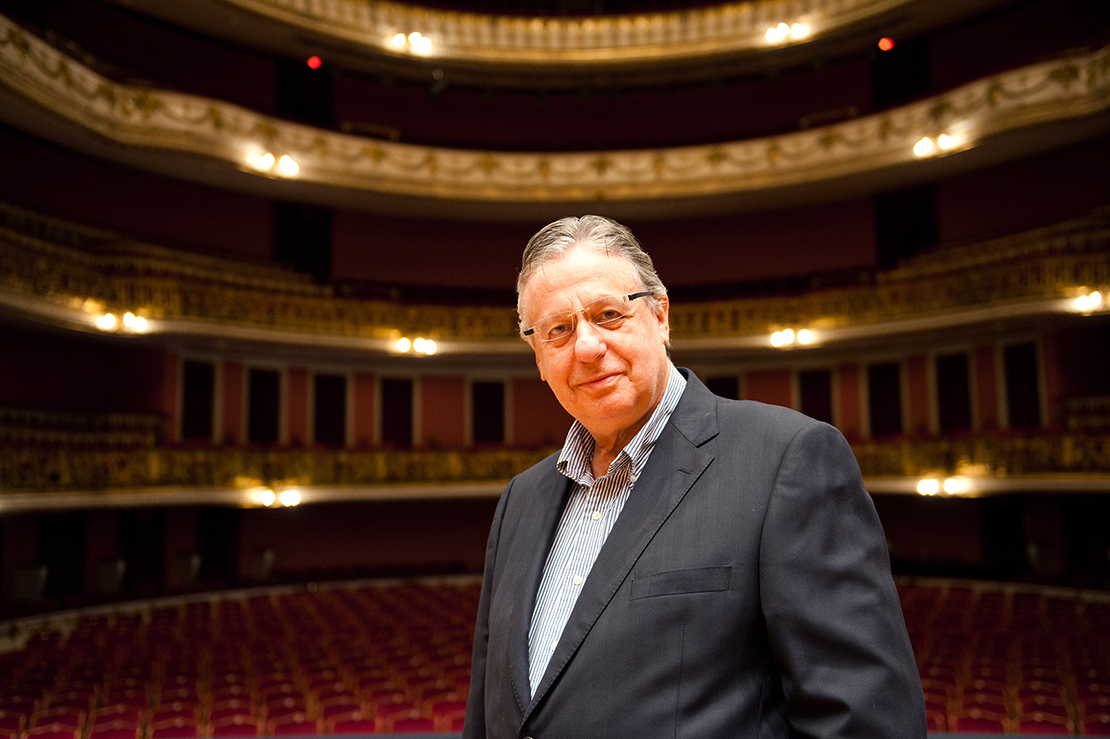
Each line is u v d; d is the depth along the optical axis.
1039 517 15.14
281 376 17.78
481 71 17.75
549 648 1.27
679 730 1.08
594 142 19.75
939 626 10.30
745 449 1.25
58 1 14.59
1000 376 15.63
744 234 19.41
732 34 16.77
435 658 9.43
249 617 12.33
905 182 15.62
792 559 1.11
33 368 14.31
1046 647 8.76
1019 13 16.05
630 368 1.32
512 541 1.51
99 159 13.99
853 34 16.23
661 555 1.19
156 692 7.83
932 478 14.34
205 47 16.86
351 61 17.09
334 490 16.11
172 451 14.02
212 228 17.05
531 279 1.40
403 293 18.14
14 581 13.48
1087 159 15.09
